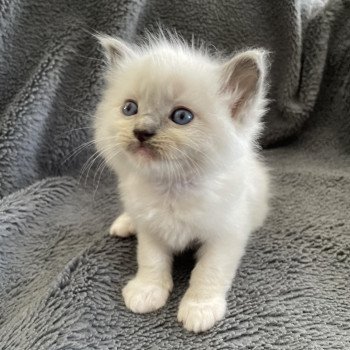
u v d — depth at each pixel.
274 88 0.28
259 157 0.25
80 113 0.26
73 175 0.27
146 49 0.19
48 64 0.25
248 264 0.20
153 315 0.17
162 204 0.18
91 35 0.26
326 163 0.27
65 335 0.16
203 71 0.16
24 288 0.20
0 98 0.26
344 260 0.20
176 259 0.20
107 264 0.19
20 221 0.23
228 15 0.27
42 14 0.26
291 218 0.22
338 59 0.28
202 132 0.16
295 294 0.18
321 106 0.29
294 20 0.27
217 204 0.17
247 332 0.17
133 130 0.16
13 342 0.17
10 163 0.24
